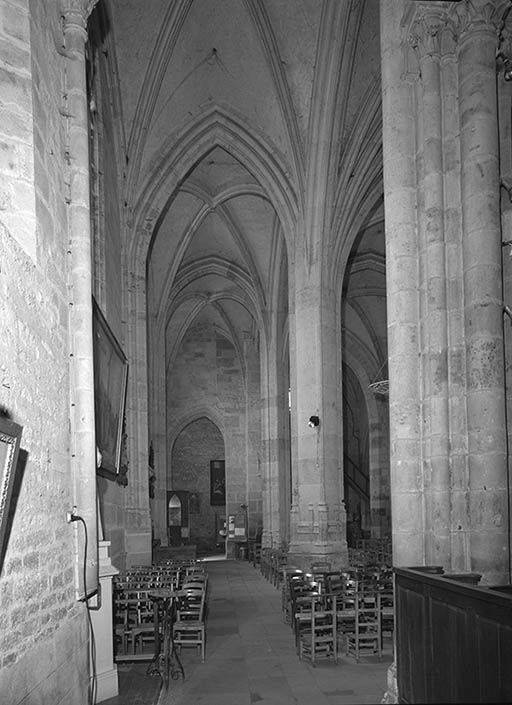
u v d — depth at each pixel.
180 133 19.83
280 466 27.48
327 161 18.30
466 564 7.64
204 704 8.37
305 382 18.89
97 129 14.26
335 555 17.92
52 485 7.34
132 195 19.38
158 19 17.72
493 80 8.09
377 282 29.89
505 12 8.16
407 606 6.51
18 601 5.90
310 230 18.97
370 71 17.44
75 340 8.67
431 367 8.02
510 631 4.28
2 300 5.78
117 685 8.92
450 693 5.29
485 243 7.79
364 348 32.84
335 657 10.13
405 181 8.57
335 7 16.42
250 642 11.81
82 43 9.33
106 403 12.78
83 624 8.18
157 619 9.85
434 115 8.29
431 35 8.34
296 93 18.78
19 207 7.13
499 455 7.52
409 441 8.19
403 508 8.12
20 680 5.79
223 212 26.28
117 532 15.32
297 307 19.30
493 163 7.92
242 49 19.05
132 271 19.16
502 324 7.75
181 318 34.22
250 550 29.56
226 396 35.94
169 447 35.25
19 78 7.32
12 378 6.01
